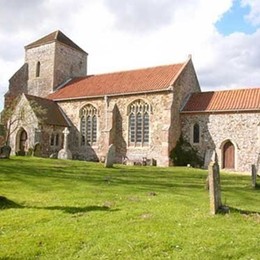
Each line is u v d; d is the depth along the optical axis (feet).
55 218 31.42
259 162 99.81
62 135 127.03
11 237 26.25
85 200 40.11
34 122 118.93
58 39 156.25
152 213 33.30
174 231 27.25
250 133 102.78
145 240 25.08
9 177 56.85
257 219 31.45
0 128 127.24
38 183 52.65
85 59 171.42
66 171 69.72
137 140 116.98
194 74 127.65
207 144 109.81
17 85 159.33
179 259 21.90
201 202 39.81
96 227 28.43
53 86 152.25
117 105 122.11
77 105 130.93
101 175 66.13
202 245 24.20
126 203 38.55
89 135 127.13
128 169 82.12
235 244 24.39
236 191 52.70
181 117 115.85
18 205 37.37
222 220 30.63
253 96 108.47
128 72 136.87
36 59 160.76
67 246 24.39
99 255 22.75
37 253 23.32
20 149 124.47
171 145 109.81
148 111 115.34
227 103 109.81
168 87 111.04
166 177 69.31
